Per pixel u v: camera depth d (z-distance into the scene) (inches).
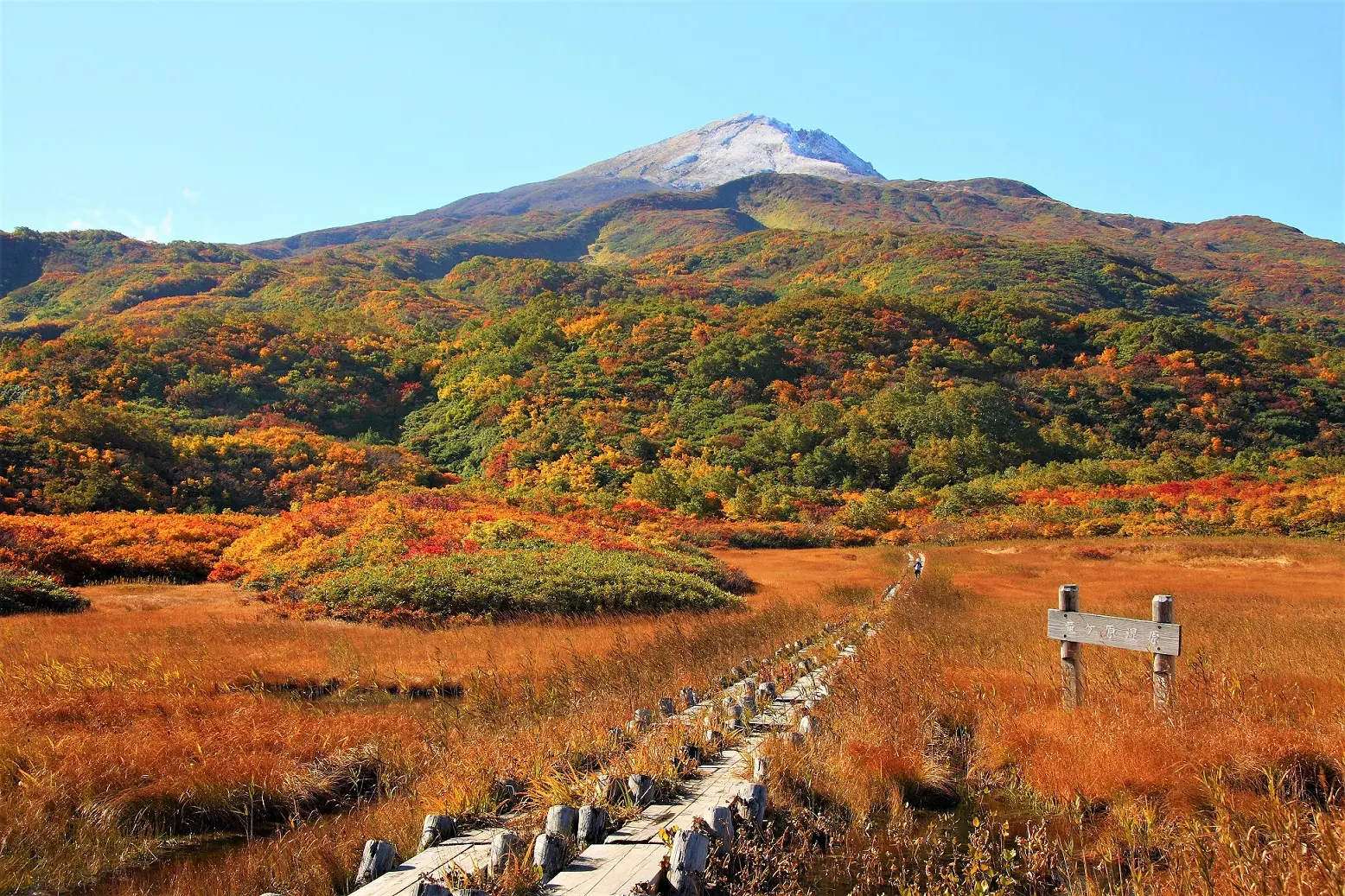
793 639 548.7
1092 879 205.9
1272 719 299.9
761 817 233.1
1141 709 307.3
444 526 1164.5
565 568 934.4
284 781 306.3
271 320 3619.6
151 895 231.6
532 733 316.8
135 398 2699.3
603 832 226.1
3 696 402.0
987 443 2536.9
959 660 443.2
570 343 3570.4
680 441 2623.0
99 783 297.1
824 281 6574.8
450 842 227.6
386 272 7436.0
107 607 851.4
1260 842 205.5
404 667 528.4
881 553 1572.3
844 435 2632.9
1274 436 2844.5
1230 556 1336.1
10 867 237.9
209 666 500.7
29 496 1560.0
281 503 1913.1
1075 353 3651.6
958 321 3875.5
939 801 271.1
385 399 3203.7
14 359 2691.9
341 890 217.8
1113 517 1768.0
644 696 378.9
